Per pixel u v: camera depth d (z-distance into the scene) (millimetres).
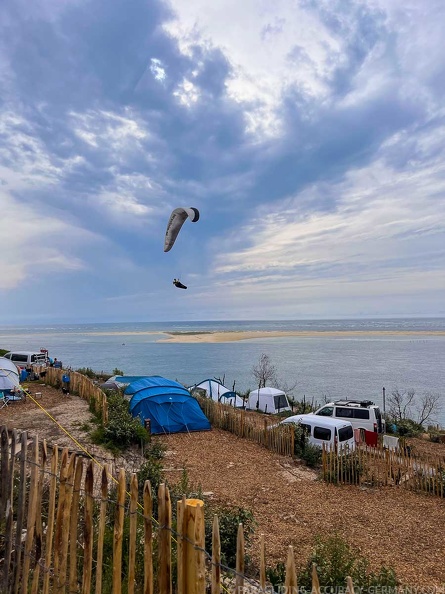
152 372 50531
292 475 13242
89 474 3523
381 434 19156
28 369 26203
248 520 7957
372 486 12492
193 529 2881
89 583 3428
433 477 12109
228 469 13422
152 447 14055
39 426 14133
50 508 3670
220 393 26359
